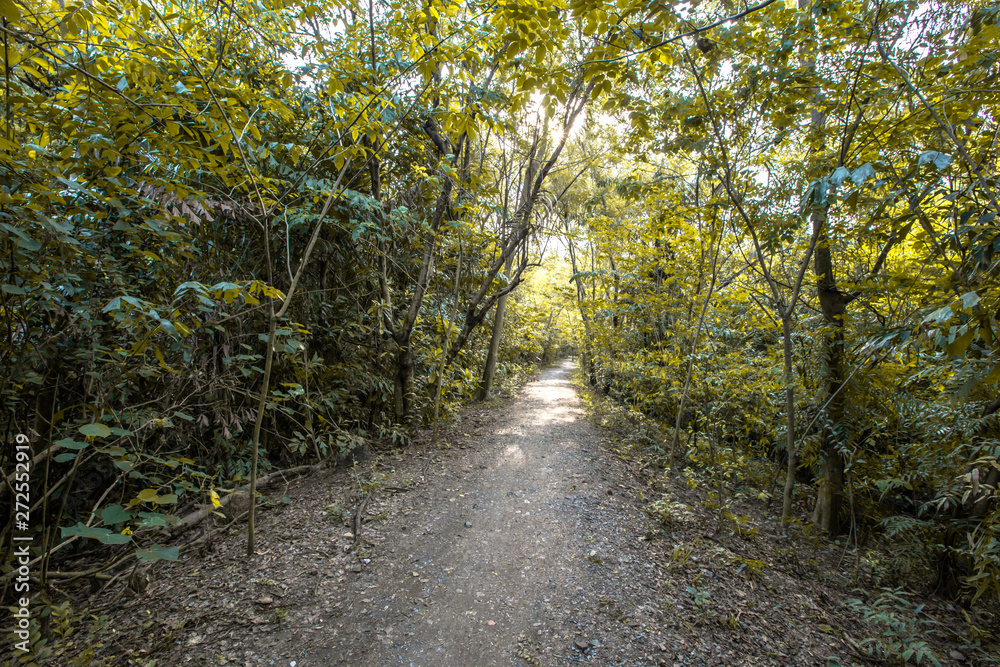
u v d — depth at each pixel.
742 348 5.82
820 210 3.45
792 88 3.75
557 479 5.04
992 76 2.53
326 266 5.26
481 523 3.91
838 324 4.01
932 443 3.34
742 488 4.86
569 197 10.80
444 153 6.03
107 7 2.22
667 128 4.93
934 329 1.86
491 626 2.63
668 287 6.78
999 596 2.82
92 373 2.89
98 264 2.92
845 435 3.87
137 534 3.36
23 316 2.56
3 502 2.83
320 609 2.70
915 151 3.23
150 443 3.66
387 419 6.11
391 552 3.36
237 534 3.52
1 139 1.80
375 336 5.81
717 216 5.02
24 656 2.16
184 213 3.20
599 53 2.49
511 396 11.20
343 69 4.27
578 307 11.48
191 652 2.29
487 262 8.28
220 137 2.72
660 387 6.82
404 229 6.10
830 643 2.68
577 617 2.73
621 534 3.79
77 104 2.45
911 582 3.41
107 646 2.31
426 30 3.37
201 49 3.49
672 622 2.71
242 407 4.28
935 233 2.73
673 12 2.29
